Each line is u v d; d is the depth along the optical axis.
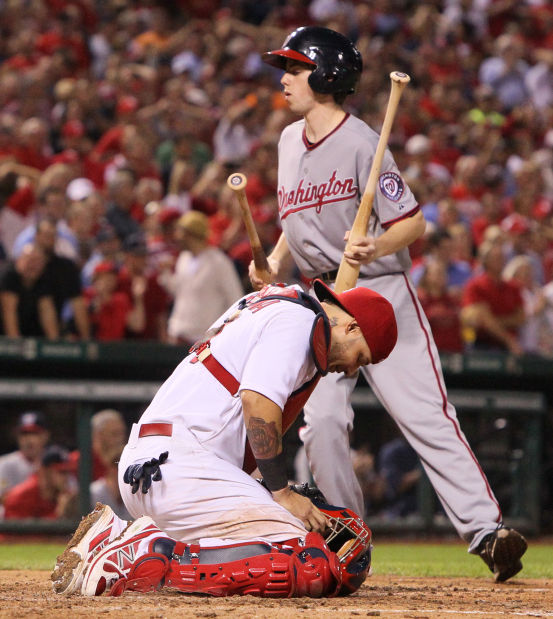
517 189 47.38
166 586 12.43
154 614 10.56
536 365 32.03
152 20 57.59
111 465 28.92
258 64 56.38
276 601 11.88
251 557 12.16
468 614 11.39
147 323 32.22
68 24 52.94
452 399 31.20
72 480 28.72
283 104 50.78
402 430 16.47
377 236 16.34
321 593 12.31
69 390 28.80
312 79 16.02
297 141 16.62
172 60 54.81
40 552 24.12
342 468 16.20
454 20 63.97
